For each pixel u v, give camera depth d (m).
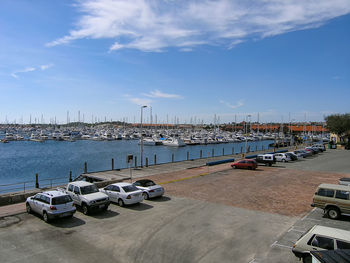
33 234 12.57
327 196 15.00
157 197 19.72
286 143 79.75
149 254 10.45
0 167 53.84
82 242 11.62
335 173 31.20
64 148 91.94
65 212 14.24
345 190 14.60
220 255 10.38
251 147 99.56
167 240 11.81
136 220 14.59
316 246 9.16
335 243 8.93
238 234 12.53
